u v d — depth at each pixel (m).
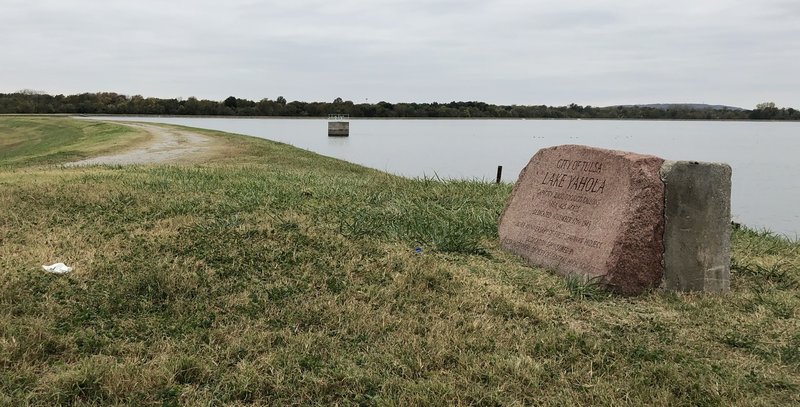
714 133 113.62
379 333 4.56
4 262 5.71
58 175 11.62
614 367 4.14
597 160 6.40
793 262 7.27
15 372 3.72
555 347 4.40
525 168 7.58
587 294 5.61
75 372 3.71
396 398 3.63
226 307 4.92
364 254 6.55
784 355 4.38
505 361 4.11
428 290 5.54
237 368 3.92
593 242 6.04
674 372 4.03
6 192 8.82
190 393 3.62
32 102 108.44
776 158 43.47
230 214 8.25
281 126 98.12
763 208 20.06
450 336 4.50
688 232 5.80
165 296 5.12
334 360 4.08
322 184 11.78
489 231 8.03
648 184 5.77
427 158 37.47
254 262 6.08
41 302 4.81
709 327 4.94
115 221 7.62
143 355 4.09
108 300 4.89
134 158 21.72
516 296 5.48
